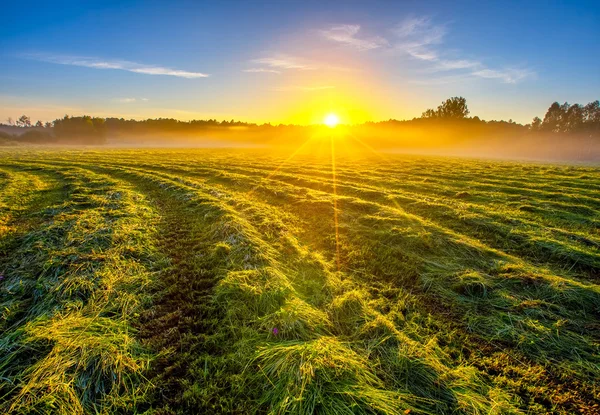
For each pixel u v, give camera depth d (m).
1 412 3.30
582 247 8.33
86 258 6.89
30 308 5.21
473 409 3.43
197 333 4.89
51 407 3.34
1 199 13.82
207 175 23.38
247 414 3.46
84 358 3.93
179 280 6.55
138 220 10.45
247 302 5.52
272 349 4.26
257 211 11.76
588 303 5.51
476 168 28.91
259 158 42.25
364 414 3.30
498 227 10.06
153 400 3.66
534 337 4.71
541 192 15.98
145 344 4.55
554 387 3.85
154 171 24.84
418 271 7.11
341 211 12.20
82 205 12.60
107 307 5.31
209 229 9.93
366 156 48.75
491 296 5.95
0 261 7.17
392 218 10.82
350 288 6.27
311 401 3.42
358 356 4.21
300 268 7.22
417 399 3.61
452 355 4.45
